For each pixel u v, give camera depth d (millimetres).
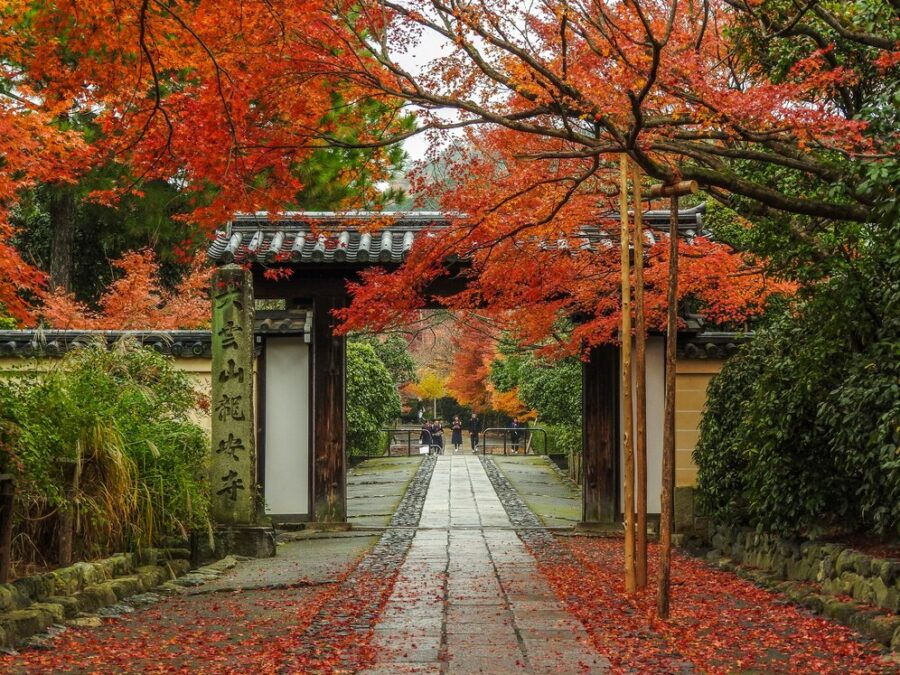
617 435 14281
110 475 9367
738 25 9578
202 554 11648
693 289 11398
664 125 7895
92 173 17891
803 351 8891
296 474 14500
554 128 8688
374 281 10492
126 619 8078
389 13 7719
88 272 22609
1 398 7812
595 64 7406
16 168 8195
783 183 9164
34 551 8875
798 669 6242
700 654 6656
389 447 34531
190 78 8219
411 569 10648
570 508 17562
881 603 7301
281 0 7203
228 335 12305
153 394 11188
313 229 10273
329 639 7176
